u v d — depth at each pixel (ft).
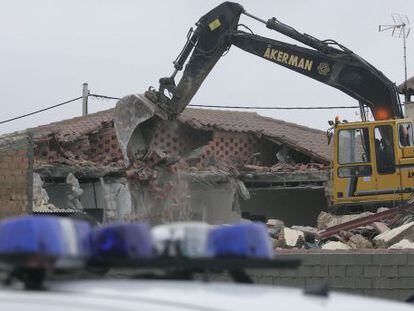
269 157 277.23
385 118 192.75
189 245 27.04
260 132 271.90
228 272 29.01
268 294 25.53
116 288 24.81
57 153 240.94
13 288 24.90
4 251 24.29
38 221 24.58
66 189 232.12
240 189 243.60
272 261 26.63
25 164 161.27
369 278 106.42
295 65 200.34
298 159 274.57
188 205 201.98
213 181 239.30
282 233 151.64
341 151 192.44
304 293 26.68
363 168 189.47
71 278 26.55
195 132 269.03
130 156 196.44
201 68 199.31
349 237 154.81
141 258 26.35
